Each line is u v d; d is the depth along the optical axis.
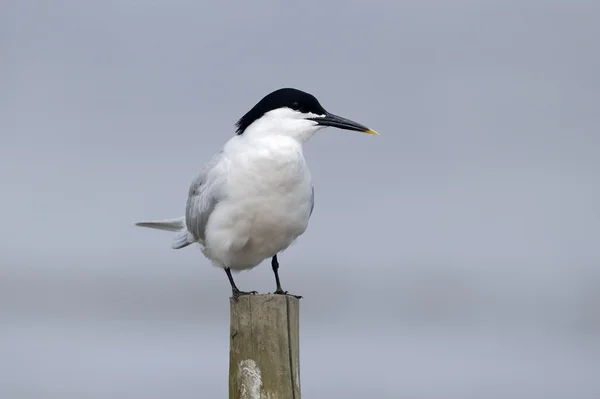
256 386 9.13
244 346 9.18
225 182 11.25
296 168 11.16
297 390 9.21
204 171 11.67
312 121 11.27
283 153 11.08
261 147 11.11
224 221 11.33
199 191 11.68
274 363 9.12
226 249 11.52
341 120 11.28
